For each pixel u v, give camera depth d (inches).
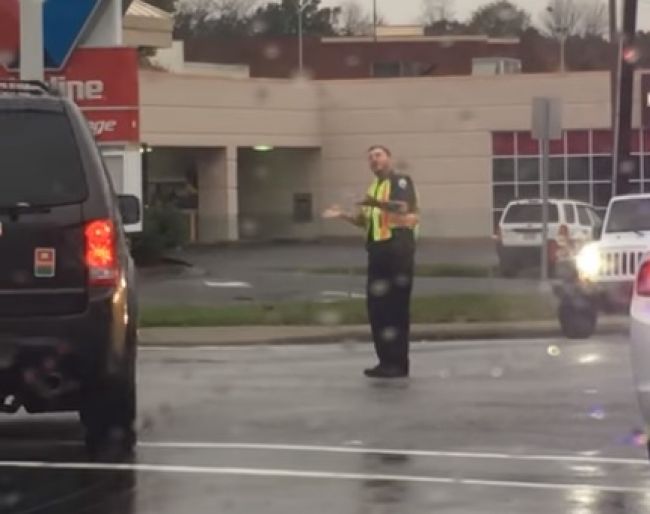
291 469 442.3
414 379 675.4
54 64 1081.4
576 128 2272.4
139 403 594.9
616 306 890.1
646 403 384.2
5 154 436.8
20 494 409.7
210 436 507.2
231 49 2844.5
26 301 432.5
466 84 2297.0
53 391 441.4
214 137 2186.3
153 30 1988.2
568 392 618.8
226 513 382.0
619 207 944.3
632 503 390.3
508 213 1627.7
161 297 1302.9
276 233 2332.7
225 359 792.3
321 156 2353.6
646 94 1680.6
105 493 409.7
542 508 384.2
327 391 629.9
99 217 438.0
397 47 2728.8
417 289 1375.5
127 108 1088.2
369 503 392.8
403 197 663.1
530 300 1148.5
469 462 452.4
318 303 1139.3
